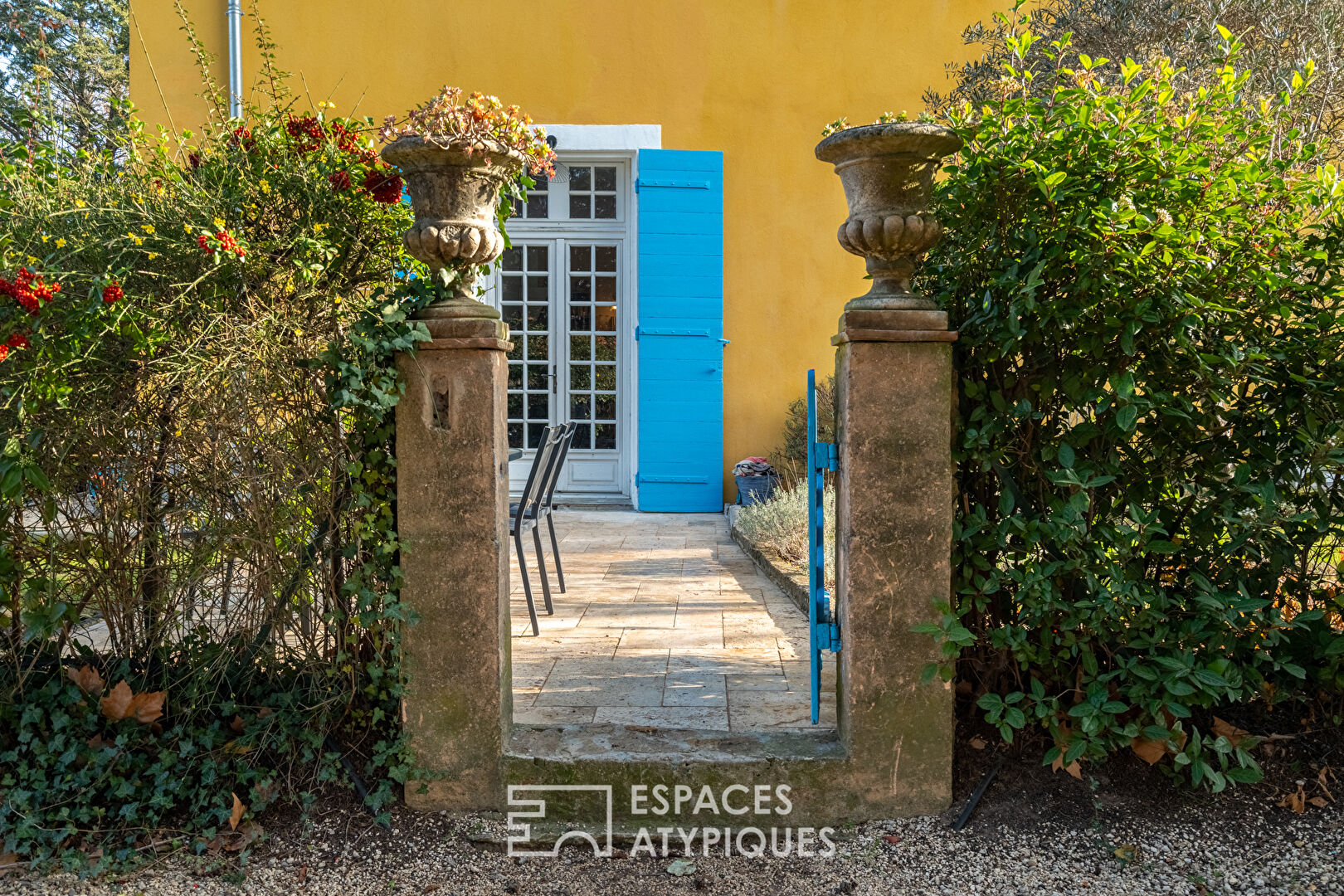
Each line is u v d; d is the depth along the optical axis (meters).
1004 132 2.40
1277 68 4.76
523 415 8.06
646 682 3.30
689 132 7.67
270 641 2.60
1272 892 2.17
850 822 2.48
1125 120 2.35
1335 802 2.46
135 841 2.42
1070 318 2.38
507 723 2.59
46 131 2.71
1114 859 2.30
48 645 2.69
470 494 2.47
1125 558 2.44
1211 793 2.51
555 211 7.94
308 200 2.56
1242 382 2.56
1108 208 2.26
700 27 7.62
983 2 7.59
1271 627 2.53
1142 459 2.61
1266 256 2.48
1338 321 2.49
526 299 8.00
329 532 2.54
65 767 2.50
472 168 2.43
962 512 2.58
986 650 2.70
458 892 2.24
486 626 2.49
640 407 7.70
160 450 2.58
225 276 2.44
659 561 5.64
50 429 2.48
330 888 2.25
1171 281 2.37
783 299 7.77
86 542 2.61
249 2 7.37
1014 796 2.51
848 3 7.61
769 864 2.34
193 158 2.64
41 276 2.28
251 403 2.42
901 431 2.43
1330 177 2.49
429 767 2.51
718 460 7.72
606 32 7.60
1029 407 2.43
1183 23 5.14
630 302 7.98
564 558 5.75
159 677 2.70
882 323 2.41
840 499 2.62
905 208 2.41
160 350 2.48
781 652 3.68
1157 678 2.41
